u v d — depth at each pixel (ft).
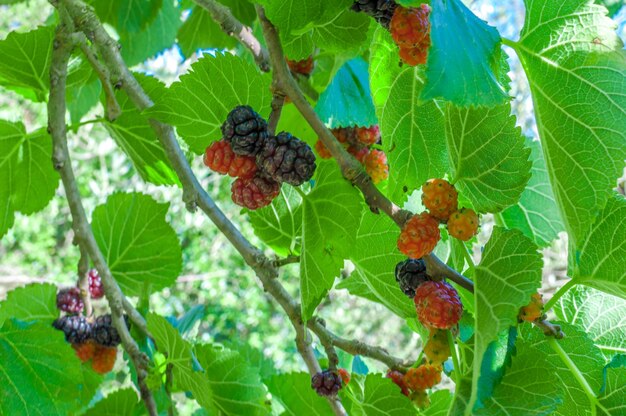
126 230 1.87
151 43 2.51
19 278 6.21
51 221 6.81
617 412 1.17
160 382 1.58
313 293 1.24
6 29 6.18
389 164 1.40
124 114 1.78
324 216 1.23
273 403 1.69
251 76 1.28
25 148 1.84
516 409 1.08
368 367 1.91
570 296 1.38
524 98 4.58
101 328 1.69
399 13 1.15
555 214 1.53
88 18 1.59
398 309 1.38
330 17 1.22
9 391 1.49
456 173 1.20
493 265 1.08
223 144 1.18
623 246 1.17
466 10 1.12
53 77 1.66
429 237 1.10
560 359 1.27
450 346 1.14
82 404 1.75
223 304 6.95
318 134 1.19
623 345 1.36
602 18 1.13
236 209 6.75
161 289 1.91
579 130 1.15
